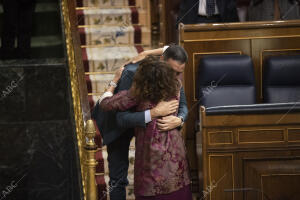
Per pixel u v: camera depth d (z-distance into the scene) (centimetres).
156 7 1952
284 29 1412
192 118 1400
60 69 1034
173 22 1889
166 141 949
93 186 1028
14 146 1027
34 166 1028
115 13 1823
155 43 1939
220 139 1096
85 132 1021
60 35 1526
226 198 1110
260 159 1102
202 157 1110
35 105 1030
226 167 1104
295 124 1094
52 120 1035
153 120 948
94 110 1084
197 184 1385
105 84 1587
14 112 1025
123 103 955
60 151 1032
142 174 952
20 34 1553
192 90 1402
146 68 938
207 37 1395
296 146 1101
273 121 1091
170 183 942
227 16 1648
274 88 1374
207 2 1641
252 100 1327
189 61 1398
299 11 1734
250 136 1096
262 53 1420
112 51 1730
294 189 1091
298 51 1423
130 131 1072
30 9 1616
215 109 1084
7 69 1021
